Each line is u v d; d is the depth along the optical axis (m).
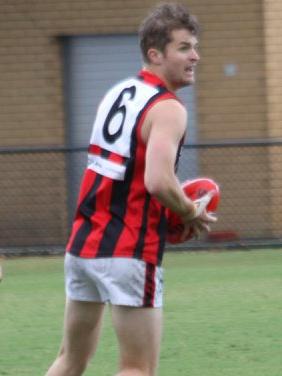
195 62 17.69
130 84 17.88
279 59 49.41
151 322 17.42
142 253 17.28
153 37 17.52
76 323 18.59
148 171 16.92
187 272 40.72
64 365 19.02
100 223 17.56
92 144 18.11
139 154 17.31
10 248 48.22
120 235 17.33
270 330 29.23
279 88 49.47
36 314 32.53
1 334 29.50
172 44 17.44
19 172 48.41
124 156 17.42
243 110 49.72
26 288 37.84
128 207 17.39
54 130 50.75
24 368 25.34
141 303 17.30
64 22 50.22
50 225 48.19
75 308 18.52
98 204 17.64
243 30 49.44
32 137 50.75
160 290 17.56
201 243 46.66
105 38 50.47
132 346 17.44
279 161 47.62
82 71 50.69
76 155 47.81
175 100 17.31
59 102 50.69
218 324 30.20
